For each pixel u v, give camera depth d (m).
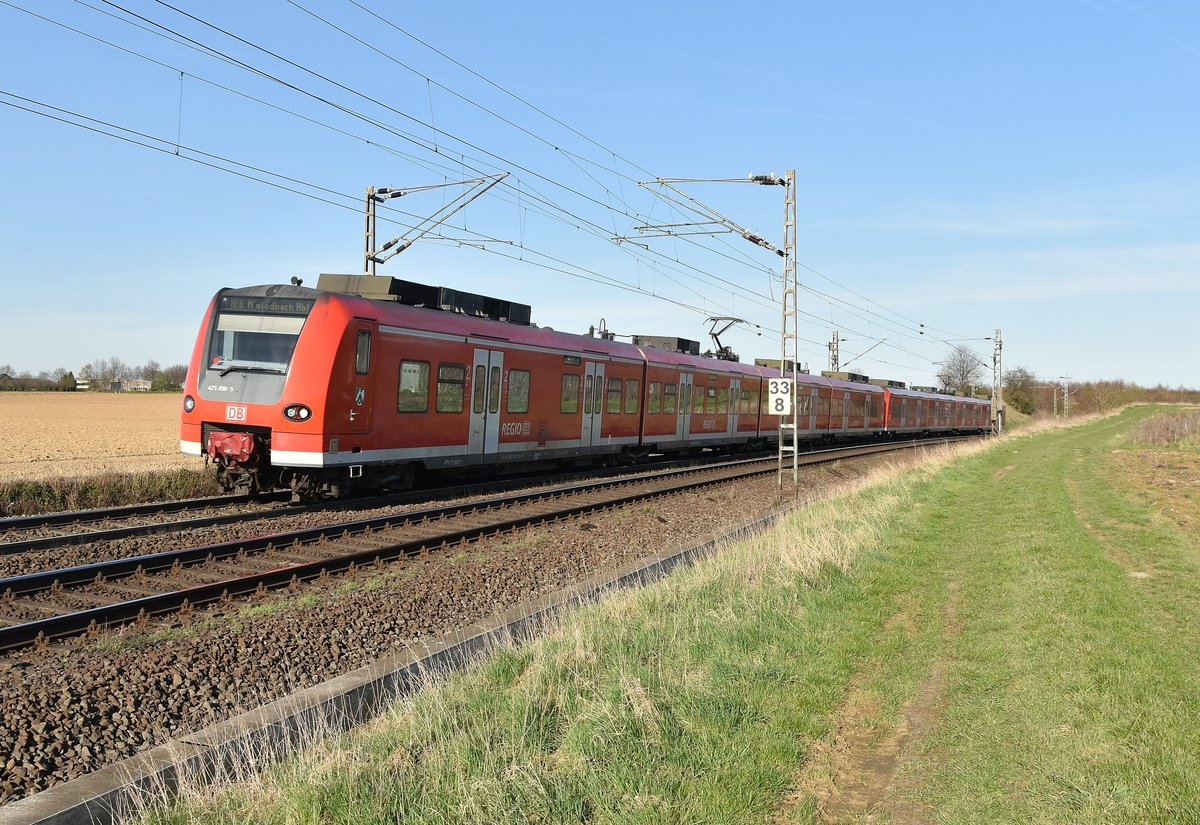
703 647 7.00
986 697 6.10
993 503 18.88
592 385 23.64
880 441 53.97
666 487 20.56
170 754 5.00
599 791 4.39
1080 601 8.89
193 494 17.55
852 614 8.46
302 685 6.84
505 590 10.16
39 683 6.18
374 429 15.84
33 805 4.52
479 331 18.75
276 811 4.24
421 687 6.12
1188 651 7.05
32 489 15.53
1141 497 20.84
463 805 4.11
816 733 5.45
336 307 15.08
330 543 12.03
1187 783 4.48
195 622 8.01
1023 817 4.27
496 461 19.70
